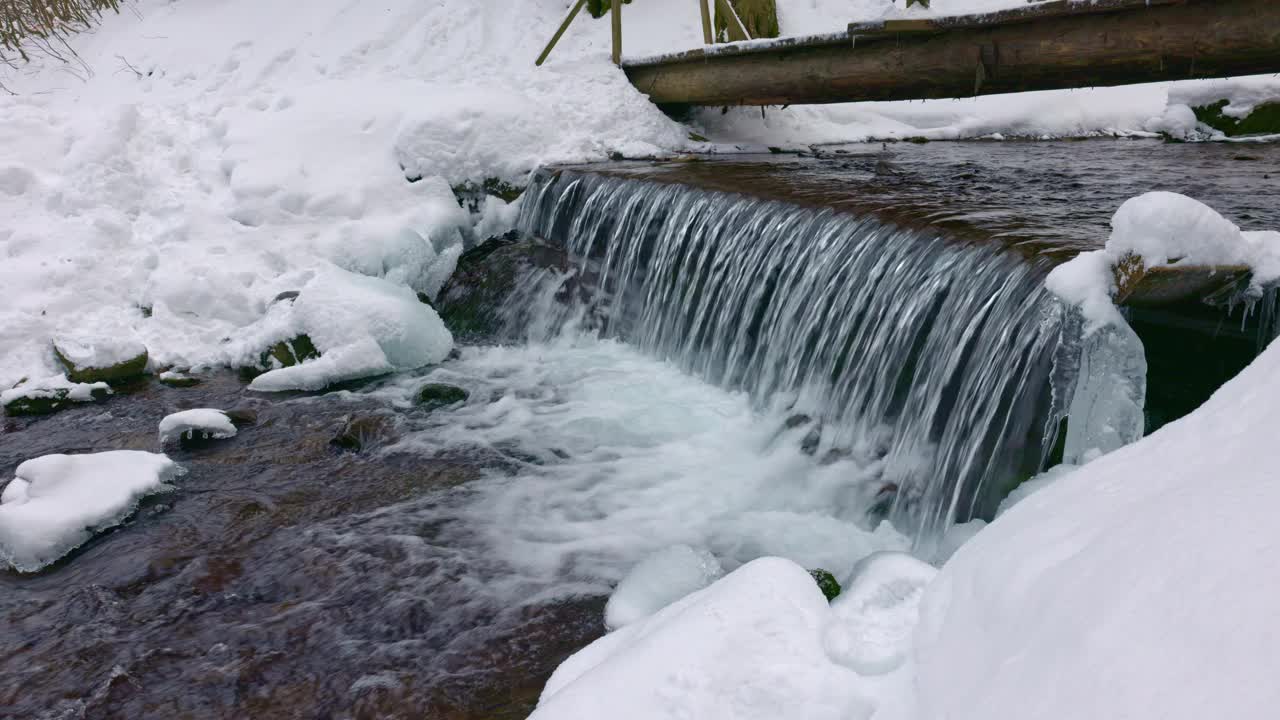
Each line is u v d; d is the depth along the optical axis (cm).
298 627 347
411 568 389
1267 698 110
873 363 457
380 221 793
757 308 557
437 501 456
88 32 1177
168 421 534
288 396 618
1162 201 287
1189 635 127
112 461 474
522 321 735
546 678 307
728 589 226
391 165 845
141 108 929
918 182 643
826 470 451
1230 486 156
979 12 594
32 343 658
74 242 750
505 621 345
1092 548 166
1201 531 146
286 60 1048
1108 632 139
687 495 453
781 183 649
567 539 412
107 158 835
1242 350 304
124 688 313
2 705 308
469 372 657
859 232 494
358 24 1086
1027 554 182
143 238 773
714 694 194
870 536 405
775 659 201
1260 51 463
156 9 1200
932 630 190
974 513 368
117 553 412
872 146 939
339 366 638
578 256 746
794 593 222
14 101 984
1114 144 913
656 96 955
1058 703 135
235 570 394
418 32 1060
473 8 1101
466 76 984
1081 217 481
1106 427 310
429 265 789
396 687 307
